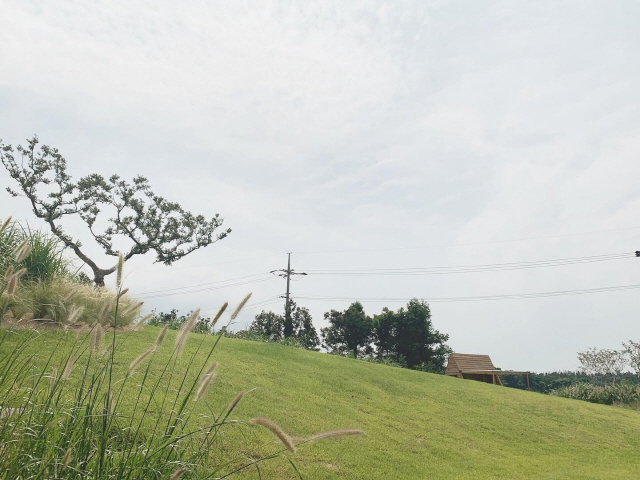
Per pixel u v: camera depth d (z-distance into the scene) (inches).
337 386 407.5
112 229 1222.9
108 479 114.8
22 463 116.5
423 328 1480.1
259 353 451.2
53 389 133.4
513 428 406.0
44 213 1155.9
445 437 343.3
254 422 104.6
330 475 225.5
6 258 325.1
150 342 361.1
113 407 129.3
